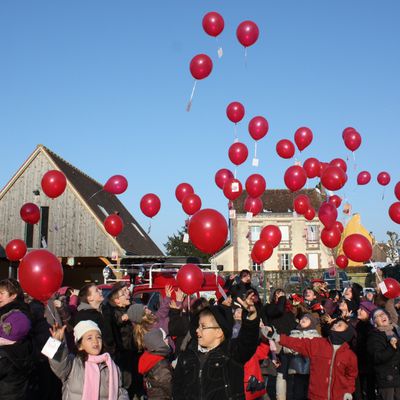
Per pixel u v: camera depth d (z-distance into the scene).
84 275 26.03
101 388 4.35
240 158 10.20
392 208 9.85
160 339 5.47
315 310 8.81
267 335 6.29
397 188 10.03
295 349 6.14
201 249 5.33
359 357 6.97
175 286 7.75
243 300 3.70
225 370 3.70
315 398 5.89
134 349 6.14
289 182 10.07
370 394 6.94
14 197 24.95
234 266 41.94
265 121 10.31
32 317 5.04
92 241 23.94
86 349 4.45
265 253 9.20
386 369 6.19
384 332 6.27
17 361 4.41
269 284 24.17
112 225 11.11
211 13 9.19
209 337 3.78
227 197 9.66
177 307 7.11
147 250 28.78
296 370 7.30
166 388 5.34
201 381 3.68
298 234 42.38
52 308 5.41
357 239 7.77
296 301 9.23
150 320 6.19
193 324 3.99
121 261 23.23
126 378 6.12
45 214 24.73
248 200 10.39
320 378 5.90
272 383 10.20
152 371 5.39
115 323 6.03
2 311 4.96
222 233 5.21
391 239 41.31
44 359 4.91
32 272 4.70
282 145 10.77
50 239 24.31
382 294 7.89
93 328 4.49
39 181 25.02
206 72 9.10
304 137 10.86
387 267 18.30
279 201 43.88
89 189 28.00
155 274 10.82
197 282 6.66
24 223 24.61
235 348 3.71
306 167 11.23
